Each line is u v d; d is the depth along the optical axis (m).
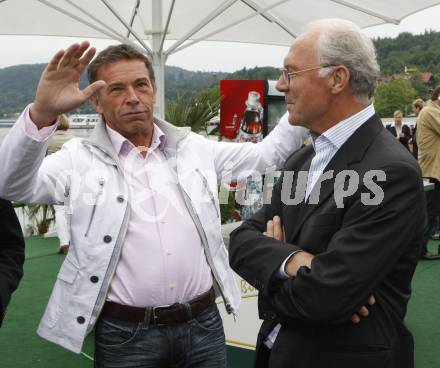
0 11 5.09
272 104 4.39
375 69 1.58
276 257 1.61
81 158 2.08
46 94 1.68
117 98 2.05
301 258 1.57
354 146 1.58
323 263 1.47
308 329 1.58
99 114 2.17
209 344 2.19
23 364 3.65
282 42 6.24
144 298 2.04
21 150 1.72
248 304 3.14
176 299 2.08
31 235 7.69
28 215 7.79
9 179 1.78
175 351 2.11
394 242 1.45
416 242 1.57
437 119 6.26
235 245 1.75
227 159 2.41
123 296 2.05
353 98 1.60
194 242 2.15
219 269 2.24
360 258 1.44
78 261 2.03
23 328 4.24
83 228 2.02
